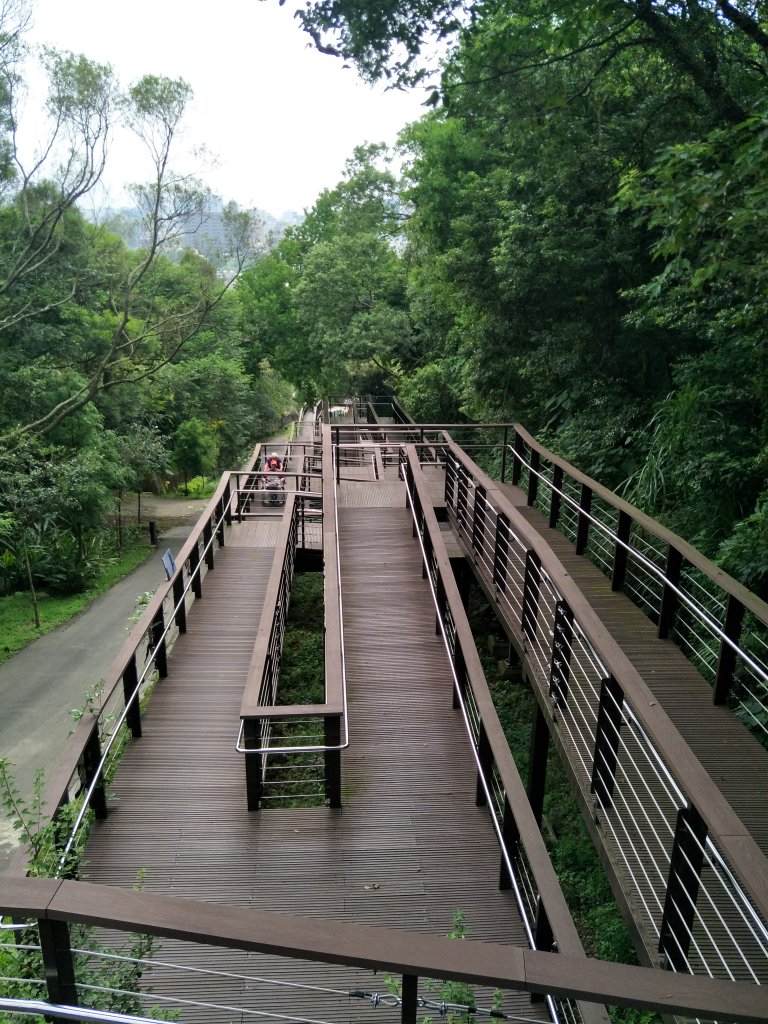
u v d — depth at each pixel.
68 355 19.19
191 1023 3.18
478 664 5.28
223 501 10.59
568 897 5.92
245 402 33.19
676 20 7.71
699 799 2.74
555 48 7.79
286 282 36.66
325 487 9.32
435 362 20.92
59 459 17.55
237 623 7.54
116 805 4.77
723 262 4.96
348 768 5.17
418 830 4.57
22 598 16.58
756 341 6.92
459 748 5.41
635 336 9.86
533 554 6.00
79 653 13.03
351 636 7.05
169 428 28.09
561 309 10.79
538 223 10.16
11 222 17.55
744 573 6.22
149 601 6.27
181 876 4.15
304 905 3.95
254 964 3.48
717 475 7.25
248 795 4.70
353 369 28.48
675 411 8.06
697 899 3.46
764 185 4.55
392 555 9.05
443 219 15.93
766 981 3.04
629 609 6.34
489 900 4.02
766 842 3.53
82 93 14.56
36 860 3.11
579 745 4.73
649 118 8.62
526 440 9.87
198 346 29.55
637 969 1.66
